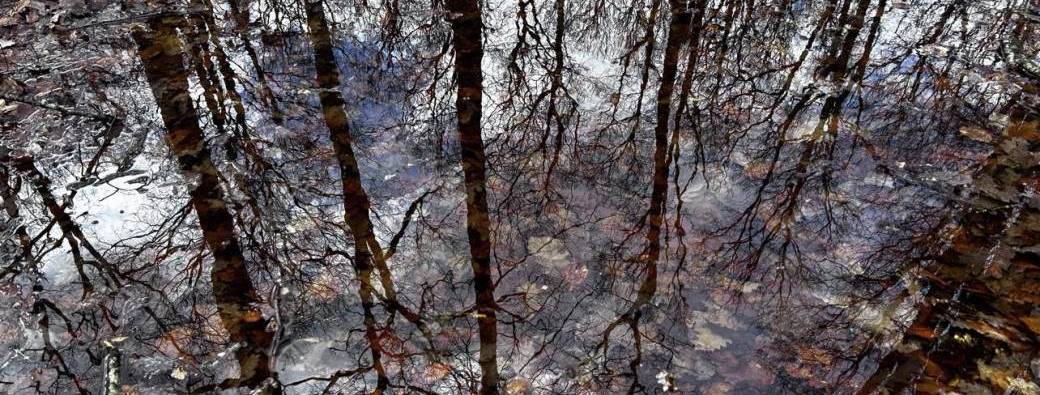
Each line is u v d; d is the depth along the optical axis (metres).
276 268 5.34
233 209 5.70
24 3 7.41
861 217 5.83
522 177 6.92
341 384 4.64
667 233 6.01
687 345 5.05
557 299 5.50
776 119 7.57
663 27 9.23
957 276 4.02
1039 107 4.24
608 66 9.33
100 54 7.34
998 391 3.47
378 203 6.48
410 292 5.49
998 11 7.98
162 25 6.71
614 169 7.10
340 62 8.73
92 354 4.64
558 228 6.24
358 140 7.34
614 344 5.08
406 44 9.06
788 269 5.55
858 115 7.09
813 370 4.71
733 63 8.60
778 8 9.34
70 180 6.07
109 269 5.33
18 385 4.51
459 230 6.21
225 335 4.75
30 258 5.43
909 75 7.62
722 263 5.77
